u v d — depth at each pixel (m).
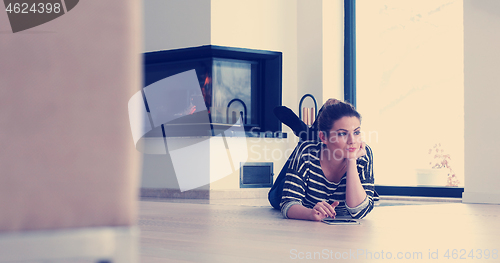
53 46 0.46
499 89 3.29
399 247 1.10
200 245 1.12
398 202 3.38
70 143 0.47
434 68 3.85
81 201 0.48
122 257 0.50
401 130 4.02
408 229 1.54
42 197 0.46
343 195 1.92
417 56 3.95
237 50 3.93
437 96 3.84
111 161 0.49
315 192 1.90
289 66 4.27
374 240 1.23
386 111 4.11
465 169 3.39
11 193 0.45
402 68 4.02
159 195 3.93
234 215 2.14
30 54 0.46
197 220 1.87
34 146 0.46
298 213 1.84
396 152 4.04
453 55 3.75
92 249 0.48
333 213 1.76
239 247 1.09
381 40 4.16
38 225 0.46
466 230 1.52
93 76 0.48
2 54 0.45
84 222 0.48
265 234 1.37
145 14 4.11
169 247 1.09
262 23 4.12
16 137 0.45
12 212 0.45
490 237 1.33
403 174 4.00
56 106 0.46
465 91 3.42
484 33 3.36
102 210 0.49
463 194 3.39
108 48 0.49
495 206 2.93
